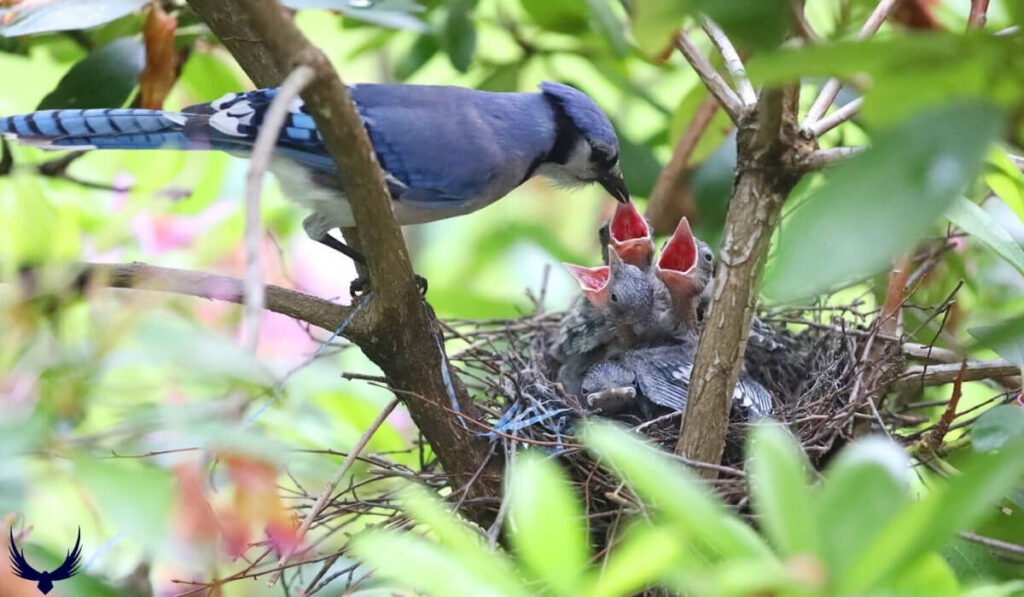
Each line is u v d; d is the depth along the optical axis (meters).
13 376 3.97
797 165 5.52
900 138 3.09
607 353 9.19
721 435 6.11
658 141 10.88
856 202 3.05
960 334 8.88
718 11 3.57
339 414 8.94
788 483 3.52
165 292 4.62
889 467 3.67
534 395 7.91
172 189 7.54
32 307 4.17
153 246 7.84
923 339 8.88
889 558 3.32
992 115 3.11
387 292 6.26
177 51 9.19
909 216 3.00
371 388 9.48
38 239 5.18
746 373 8.45
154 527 3.73
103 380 4.13
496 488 7.07
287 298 6.73
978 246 8.77
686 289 9.09
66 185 8.91
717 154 10.04
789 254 3.07
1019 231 7.99
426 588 3.55
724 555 3.80
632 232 9.59
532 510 3.59
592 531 6.48
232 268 8.16
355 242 8.23
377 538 3.71
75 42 9.70
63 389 3.98
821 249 3.03
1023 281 8.58
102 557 6.62
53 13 7.70
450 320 9.48
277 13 4.80
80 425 4.42
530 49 10.31
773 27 3.59
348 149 5.37
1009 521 6.26
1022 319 4.09
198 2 7.40
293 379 7.75
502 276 12.54
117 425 4.27
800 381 8.88
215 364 3.91
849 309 8.96
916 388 7.97
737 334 5.89
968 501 3.31
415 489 6.59
